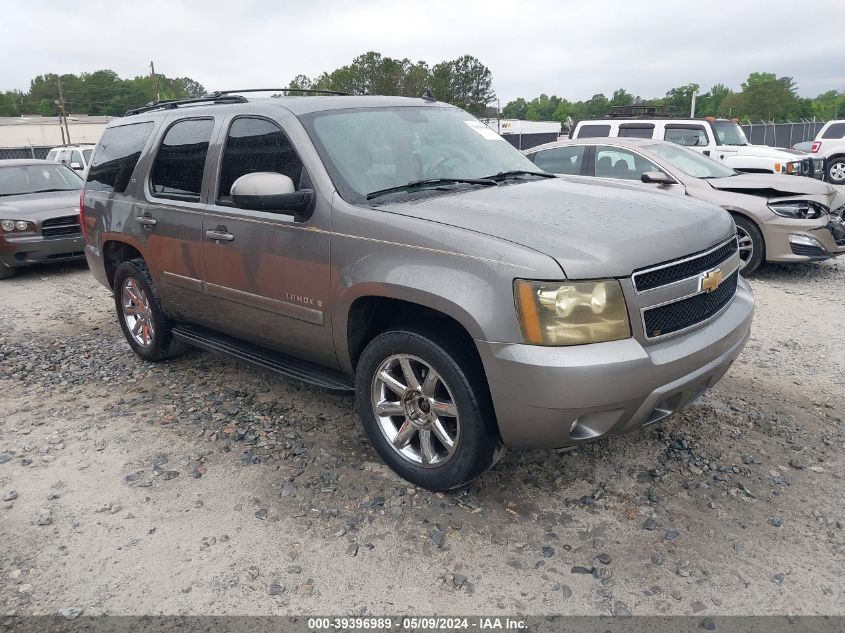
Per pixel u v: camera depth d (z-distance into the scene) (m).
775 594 2.68
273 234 3.76
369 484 3.50
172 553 3.01
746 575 2.78
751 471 3.53
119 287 5.38
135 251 5.26
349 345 3.58
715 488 3.39
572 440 2.97
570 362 2.78
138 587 2.81
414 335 3.21
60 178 10.66
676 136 12.67
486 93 91.75
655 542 3.00
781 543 2.97
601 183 4.22
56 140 76.00
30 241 8.95
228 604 2.70
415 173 3.84
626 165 8.42
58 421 4.38
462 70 91.00
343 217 3.43
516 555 2.94
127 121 5.35
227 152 4.18
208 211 4.20
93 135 79.19
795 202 7.41
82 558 3.00
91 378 5.14
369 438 3.60
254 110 4.08
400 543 3.03
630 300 2.88
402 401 3.42
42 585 2.84
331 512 3.27
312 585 2.79
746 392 4.50
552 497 3.35
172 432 4.16
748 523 3.11
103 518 3.28
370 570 2.87
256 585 2.80
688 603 2.64
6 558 3.01
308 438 4.02
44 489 3.56
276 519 3.23
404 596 2.72
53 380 5.13
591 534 3.07
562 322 2.81
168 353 5.27
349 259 3.39
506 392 2.91
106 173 5.38
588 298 2.81
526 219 3.16
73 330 6.55
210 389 4.82
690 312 3.14
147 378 5.09
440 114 4.48
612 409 2.89
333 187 3.54
